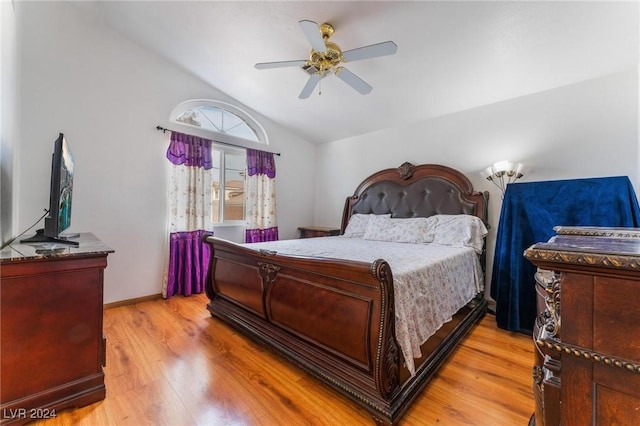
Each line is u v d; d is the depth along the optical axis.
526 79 2.67
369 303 1.49
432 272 1.94
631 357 0.54
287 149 4.61
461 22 2.12
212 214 3.83
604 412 0.57
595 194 2.19
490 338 2.38
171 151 3.27
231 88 3.68
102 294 1.60
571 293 0.61
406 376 1.61
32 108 2.47
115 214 2.96
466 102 3.18
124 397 1.59
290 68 3.07
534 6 1.92
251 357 2.01
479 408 1.54
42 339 1.42
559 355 0.66
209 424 1.41
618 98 2.43
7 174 1.85
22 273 1.37
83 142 2.76
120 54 2.98
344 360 1.62
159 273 3.27
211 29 2.71
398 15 2.12
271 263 2.09
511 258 2.51
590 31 2.04
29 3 2.46
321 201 4.98
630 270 0.52
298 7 2.22
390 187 3.93
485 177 3.18
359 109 3.66
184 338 2.29
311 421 1.44
